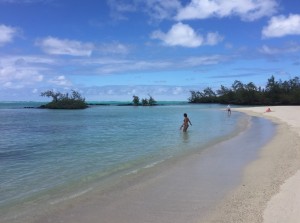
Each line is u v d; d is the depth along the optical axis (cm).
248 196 1088
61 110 11281
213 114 7144
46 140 2939
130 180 1363
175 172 1487
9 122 5497
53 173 1532
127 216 955
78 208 1030
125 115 7550
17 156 2075
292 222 838
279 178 1284
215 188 1216
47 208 1034
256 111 7725
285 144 2184
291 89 14450
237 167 1560
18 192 1219
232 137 2789
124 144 2516
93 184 1316
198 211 979
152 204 1053
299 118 4866
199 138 2789
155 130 3688
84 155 2034
